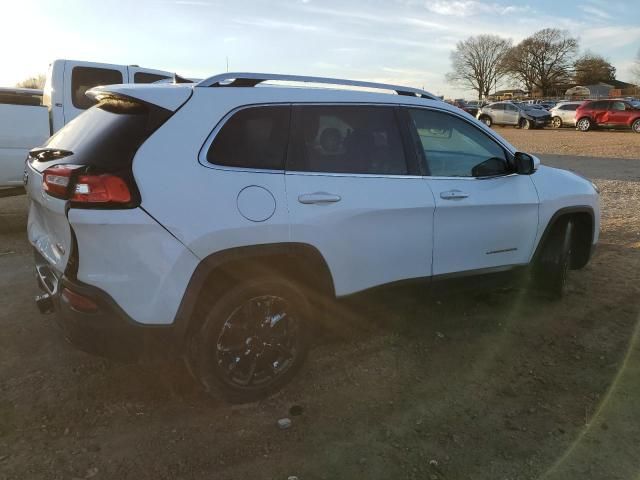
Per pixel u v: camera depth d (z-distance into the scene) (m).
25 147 6.92
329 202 3.13
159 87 2.95
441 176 3.73
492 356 3.80
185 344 2.96
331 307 3.31
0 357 3.60
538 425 3.03
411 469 2.66
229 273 2.94
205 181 2.78
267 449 2.79
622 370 3.62
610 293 4.96
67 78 7.98
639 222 7.73
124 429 2.90
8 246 6.30
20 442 2.77
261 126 3.04
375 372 3.56
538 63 102.25
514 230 4.12
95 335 2.68
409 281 3.61
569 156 17.70
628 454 2.79
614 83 107.00
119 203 2.60
